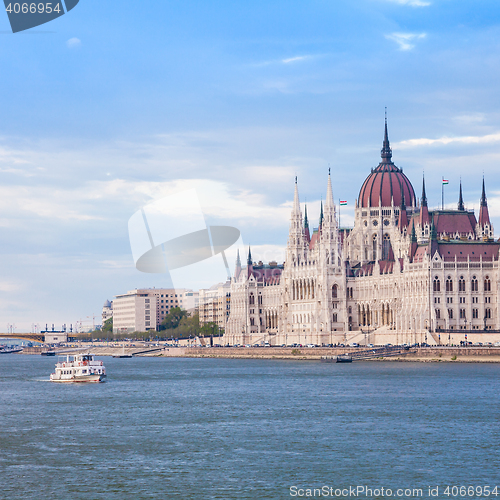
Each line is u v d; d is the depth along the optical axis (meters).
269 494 138.12
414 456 161.62
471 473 149.50
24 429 195.12
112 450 169.25
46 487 142.25
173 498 135.88
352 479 146.12
